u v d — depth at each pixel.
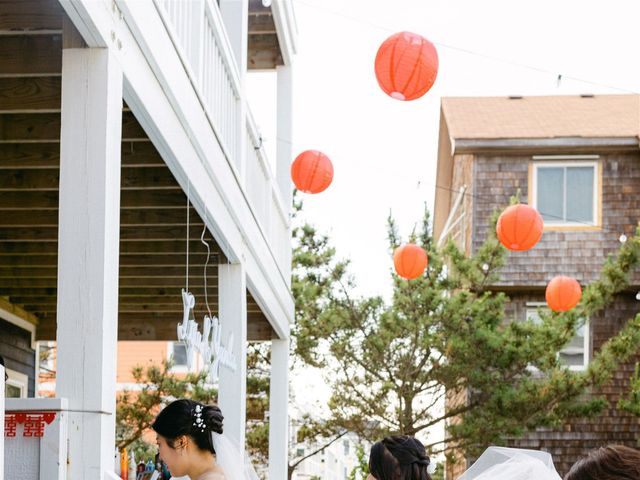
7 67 4.00
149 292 9.05
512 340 12.61
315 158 6.85
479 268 13.23
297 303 13.68
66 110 3.48
